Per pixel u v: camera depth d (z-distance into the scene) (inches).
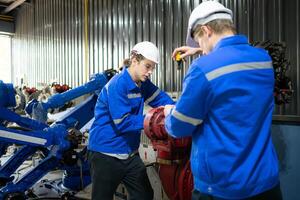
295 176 90.7
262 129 48.9
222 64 46.0
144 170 80.8
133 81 78.6
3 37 311.1
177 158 73.2
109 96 75.8
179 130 50.1
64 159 115.9
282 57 78.8
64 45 220.4
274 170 48.9
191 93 46.4
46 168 116.8
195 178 51.4
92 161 80.4
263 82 47.5
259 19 100.4
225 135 46.6
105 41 178.4
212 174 47.5
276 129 94.4
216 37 50.1
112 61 173.3
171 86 133.4
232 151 46.0
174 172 73.9
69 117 116.4
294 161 90.7
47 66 245.8
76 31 205.9
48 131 107.3
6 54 312.5
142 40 150.5
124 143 78.4
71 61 213.2
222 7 51.1
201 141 49.3
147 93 90.4
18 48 298.7
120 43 166.4
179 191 72.1
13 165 114.2
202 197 50.1
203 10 50.8
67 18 215.6
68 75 217.2
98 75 111.3
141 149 116.9
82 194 124.3
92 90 109.8
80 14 200.5
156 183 100.3
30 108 109.4
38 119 108.3
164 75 136.6
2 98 100.4
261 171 47.3
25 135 102.8
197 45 64.9
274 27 96.7
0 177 111.4
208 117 48.3
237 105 45.6
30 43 274.1
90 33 191.2
